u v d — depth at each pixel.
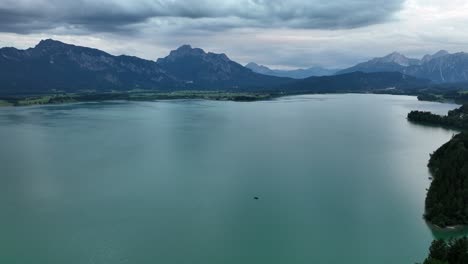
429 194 126.19
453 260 84.88
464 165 132.75
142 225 112.19
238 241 103.81
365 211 122.19
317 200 131.25
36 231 108.00
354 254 97.62
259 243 103.00
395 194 136.38
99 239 104.12
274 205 127.12
